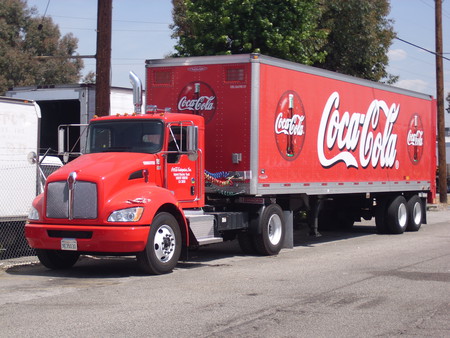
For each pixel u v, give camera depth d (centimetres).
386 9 2786
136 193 1070
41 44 4706
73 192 1055
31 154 1270
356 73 2698
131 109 2028
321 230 2022
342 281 1023
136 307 830
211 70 1328
